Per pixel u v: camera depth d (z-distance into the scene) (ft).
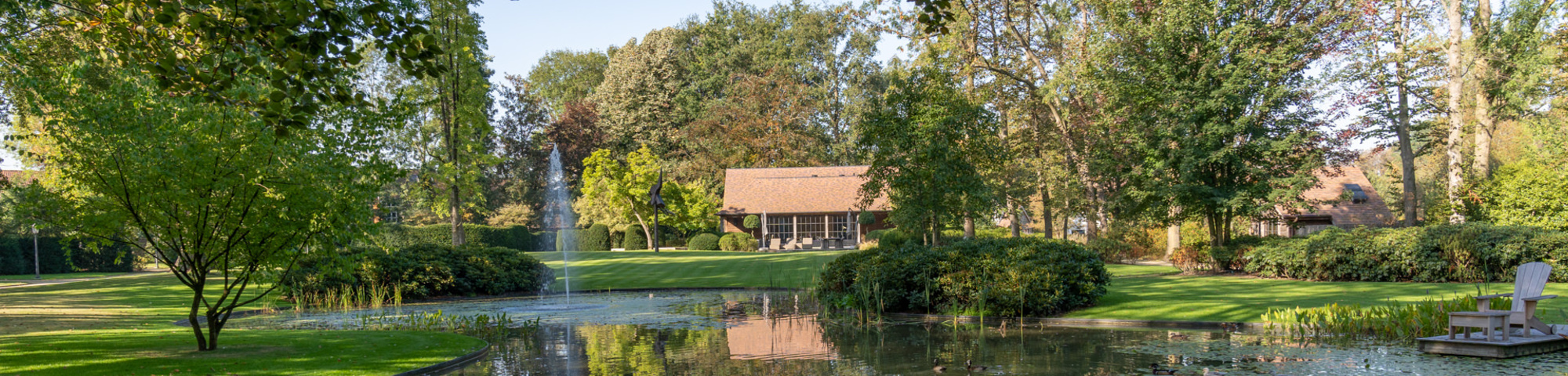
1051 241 42.63
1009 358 26.14
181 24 19.95
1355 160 78.74
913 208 57.98
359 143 24.94
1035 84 97.45
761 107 161.27
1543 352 24.75
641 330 35.17
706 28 181.78
